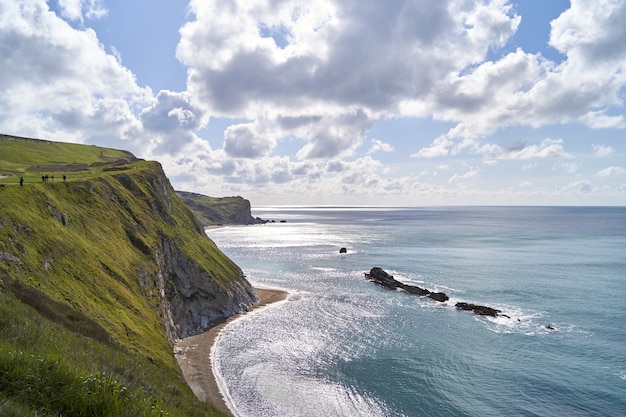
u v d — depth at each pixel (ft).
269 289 338.75
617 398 152.15
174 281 245.45
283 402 151.74
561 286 333.01
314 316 259.80
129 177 281.74
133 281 186.39
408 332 227.61
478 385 163.94
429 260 476.54
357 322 246.47
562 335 219.41
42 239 146.92
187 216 339.16
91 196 220.84
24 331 53.06
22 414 29.12
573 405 148.36
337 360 188.96
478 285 341.62
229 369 178.50
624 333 221.25
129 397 38.75
